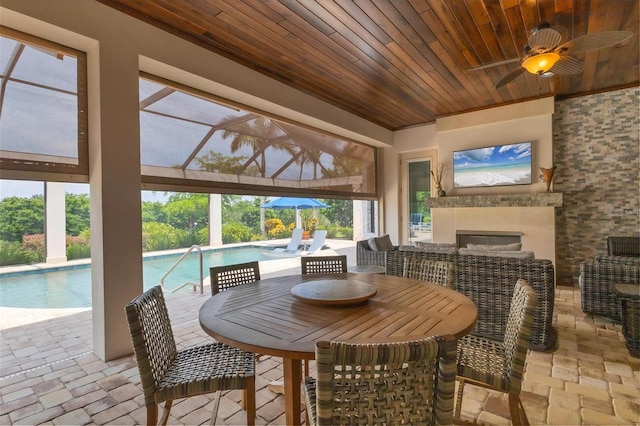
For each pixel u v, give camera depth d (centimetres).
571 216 500
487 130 542
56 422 181
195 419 185
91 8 250
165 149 330
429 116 584
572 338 291
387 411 91
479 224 545
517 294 158
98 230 260
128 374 234
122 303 265
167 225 952
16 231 727
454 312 149
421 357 87
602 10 269
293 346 114
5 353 274
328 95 471
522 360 143
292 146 486
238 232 1105
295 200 954
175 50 300
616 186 468
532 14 274
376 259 497
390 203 677
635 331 256
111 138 261
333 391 88
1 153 230
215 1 259
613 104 466
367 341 117
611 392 207
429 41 319
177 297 463
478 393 208
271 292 188
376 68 380
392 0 255
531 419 181
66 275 694
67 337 315
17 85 238
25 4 218
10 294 564
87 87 267
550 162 489
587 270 334
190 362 161
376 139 611
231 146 396
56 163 252
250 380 144
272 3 260
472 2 259
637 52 352
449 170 579
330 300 158
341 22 287
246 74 365
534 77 421
